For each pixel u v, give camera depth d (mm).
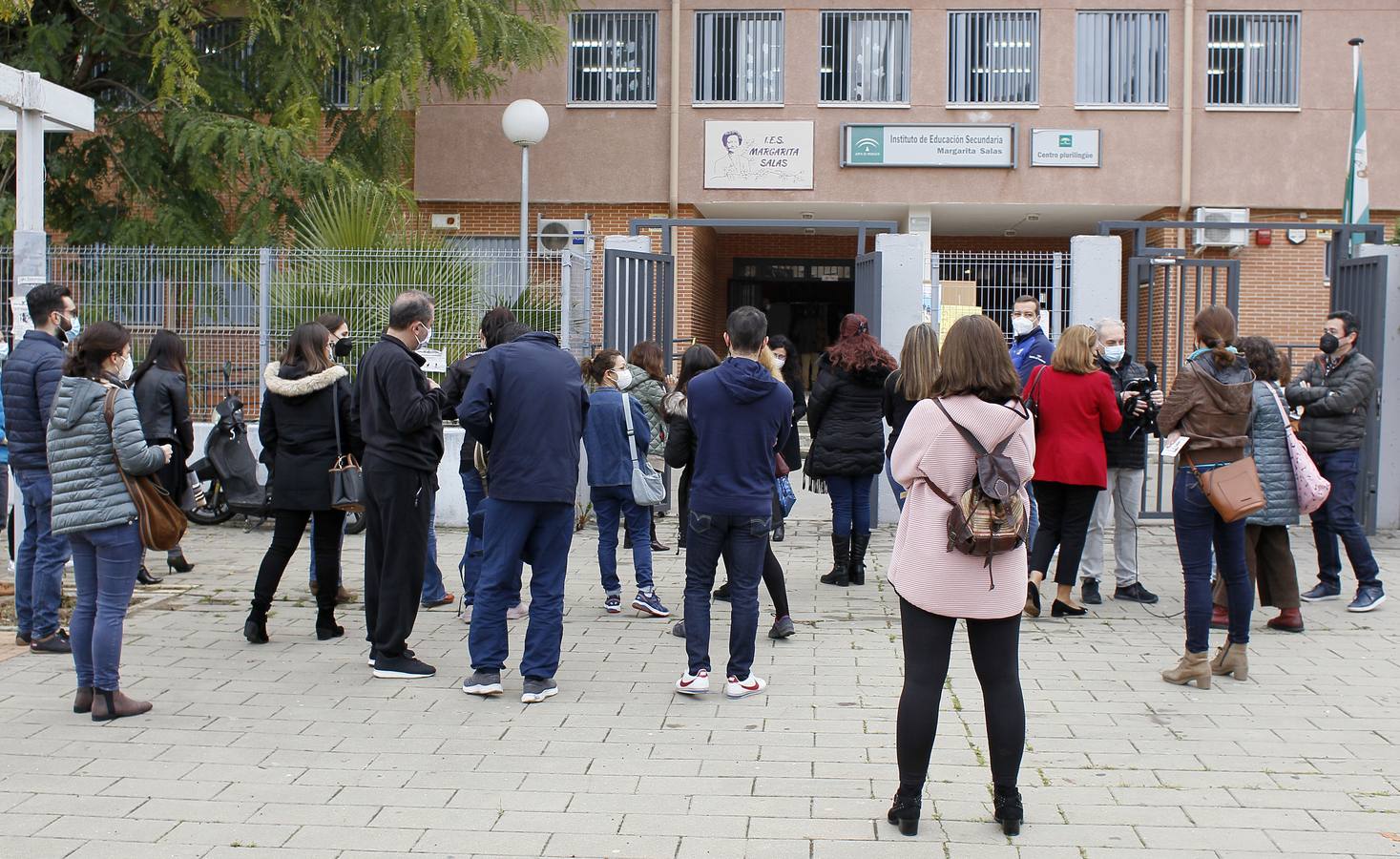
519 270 11797
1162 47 18859
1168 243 19047
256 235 14711
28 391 6836
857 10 19016
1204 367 6336
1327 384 8320
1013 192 18969
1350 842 4324
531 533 6203
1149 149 18859
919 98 18969
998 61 18938
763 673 6621
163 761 5168
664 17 19156
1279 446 7277
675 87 18953
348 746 5371
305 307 11852
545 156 19328
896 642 7328
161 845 4285
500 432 6102
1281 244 18875
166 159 15469
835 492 9031
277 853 4215
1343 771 5086
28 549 7047
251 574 9469
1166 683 6441
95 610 5828
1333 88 18734
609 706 5996
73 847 4262
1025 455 4414
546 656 6129
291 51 15133
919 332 8039
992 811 4625
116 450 5602
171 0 14477
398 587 6430
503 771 5055
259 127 14602
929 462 4402
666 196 19266
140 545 5773
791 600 8547
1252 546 7586
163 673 6570
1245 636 6480
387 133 16828
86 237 15203
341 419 7141
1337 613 8133
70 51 15531
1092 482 7750
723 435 6098
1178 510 6383
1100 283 11555
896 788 4867
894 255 11766
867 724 5711
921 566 4398
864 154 18969
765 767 5109
